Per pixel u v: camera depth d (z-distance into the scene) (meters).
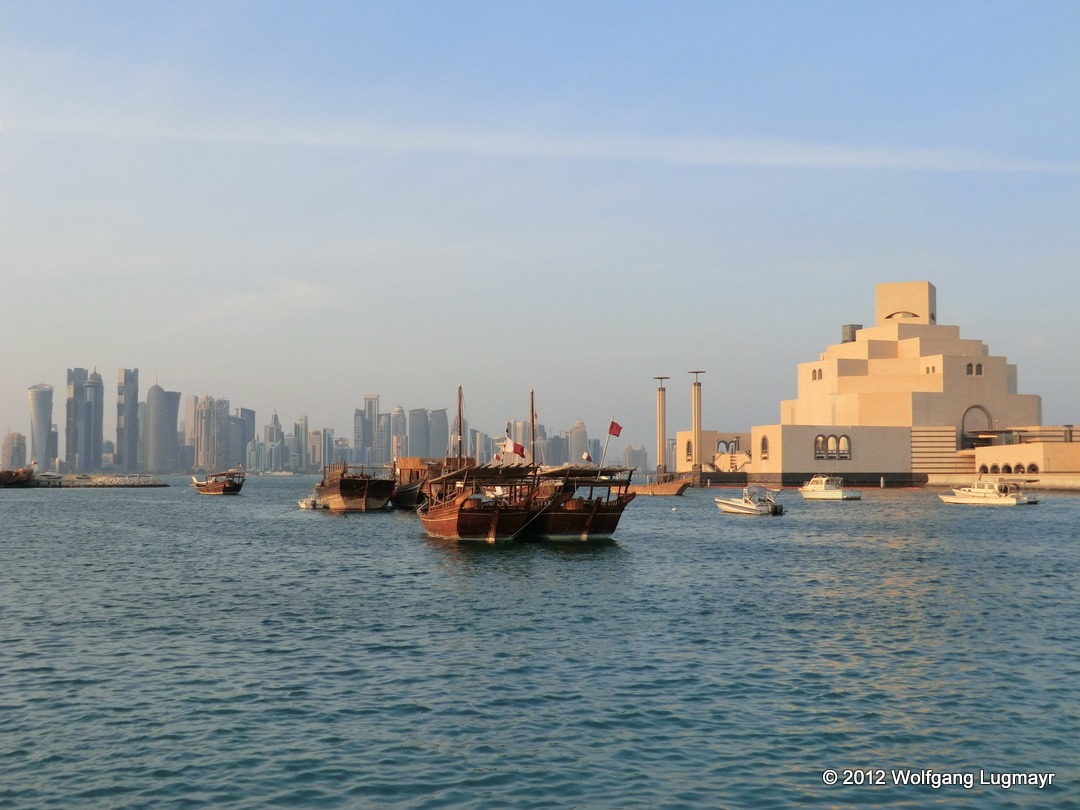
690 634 42.00
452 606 50.38
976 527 113.12
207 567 71.06
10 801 22.33
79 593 55.84
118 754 25.50
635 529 113.31
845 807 22.16
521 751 25.80
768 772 24.33
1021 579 61.28
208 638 41.16
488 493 104.88
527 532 92.06
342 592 56.19
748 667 35.28
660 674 34.22
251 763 24.83
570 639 40.88
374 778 23.80
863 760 25.19
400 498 156.88
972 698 30.89
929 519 130.50
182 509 180.00
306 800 22.44
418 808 21.97
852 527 114.81
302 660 36.66
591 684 32.78
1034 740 26.78
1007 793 23.03
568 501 92.56
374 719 28.66
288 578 63.62
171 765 24.69
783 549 84.69
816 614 47.38
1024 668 35.00
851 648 38.72
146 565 72.81
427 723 28.25
